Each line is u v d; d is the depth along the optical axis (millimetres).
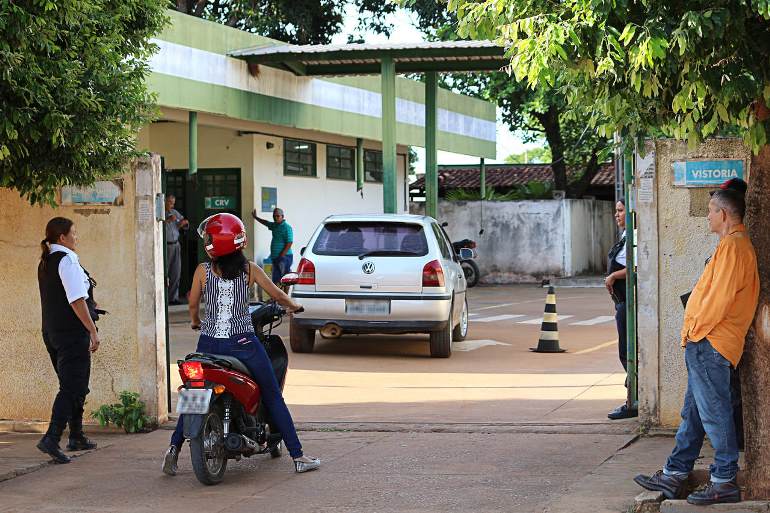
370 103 28094
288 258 23188
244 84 22312
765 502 6664
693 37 5836
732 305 6602
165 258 10477
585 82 6715
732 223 6676
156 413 10180
